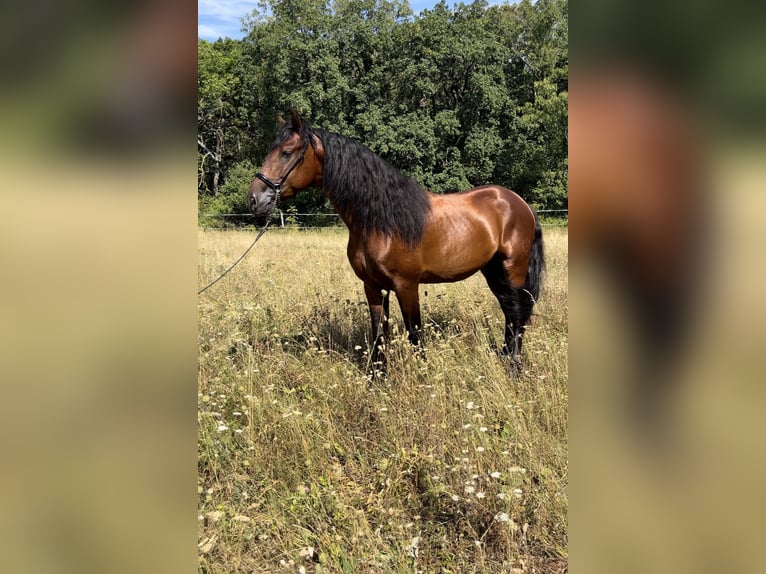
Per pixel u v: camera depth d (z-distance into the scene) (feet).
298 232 50.34
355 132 84.84
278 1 87.04
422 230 12.00
